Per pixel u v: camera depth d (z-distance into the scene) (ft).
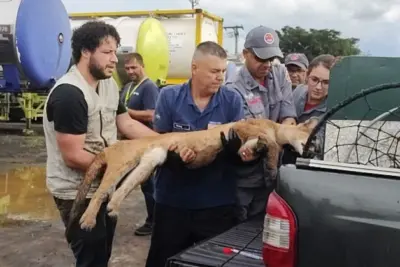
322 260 6.64
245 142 10.39
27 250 16.34
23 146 36.78
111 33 10.29
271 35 13.62
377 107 9.41
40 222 19.25
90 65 10.23
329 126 9.07
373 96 9.40
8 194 23.24
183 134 10.50
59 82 10.19
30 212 20.51
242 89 13.73
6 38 32.01
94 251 10.27
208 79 11.11
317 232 6.66
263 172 12.04
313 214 6.70
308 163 6.96
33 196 22.99
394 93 9.34
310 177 6.82
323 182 6.73
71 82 10.09
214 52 11.04
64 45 35.09
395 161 8.55
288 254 6.81
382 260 6.30
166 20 45.16
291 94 14.57
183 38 44.37
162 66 39.52
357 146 8.82
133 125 11.74
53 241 17.20
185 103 11.50
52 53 34.09
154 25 39.29
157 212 11.80
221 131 10.48
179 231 11.69
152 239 12.01
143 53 37.70
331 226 6.58
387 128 8.84
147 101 18.06
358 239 6.43
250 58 13.69
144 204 22.25
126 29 38.91
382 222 6.32
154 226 11.90
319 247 6.65
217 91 11.57
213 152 10.52
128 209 21.39
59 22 34.40
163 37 39.68
